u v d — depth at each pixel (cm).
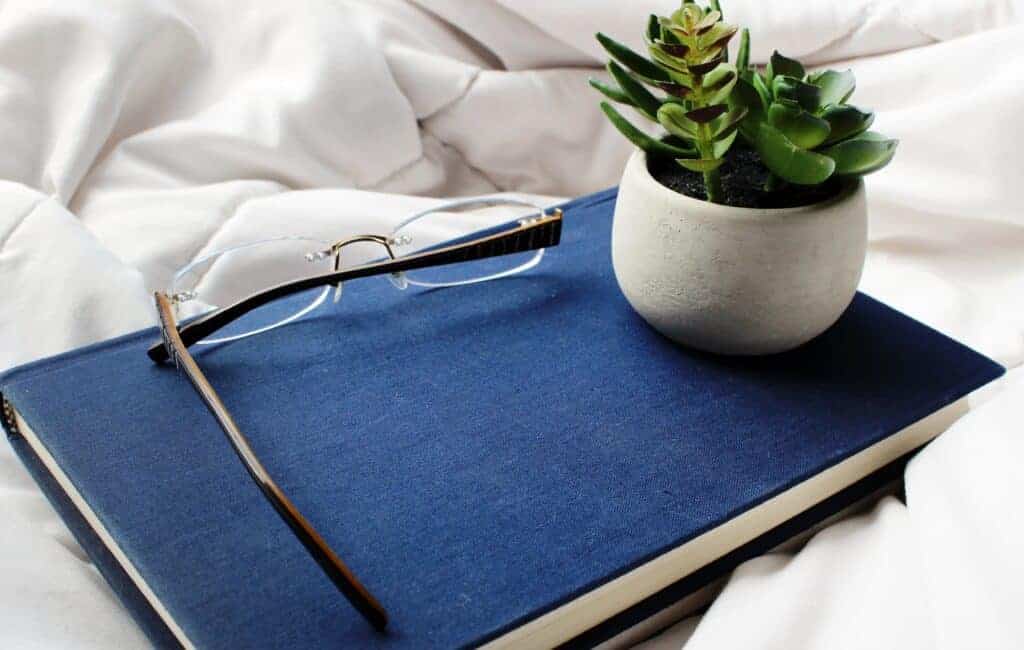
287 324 60
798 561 50
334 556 41
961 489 49
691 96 50
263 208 75
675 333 57
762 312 53
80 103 75
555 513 47
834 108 48
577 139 88
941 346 59
